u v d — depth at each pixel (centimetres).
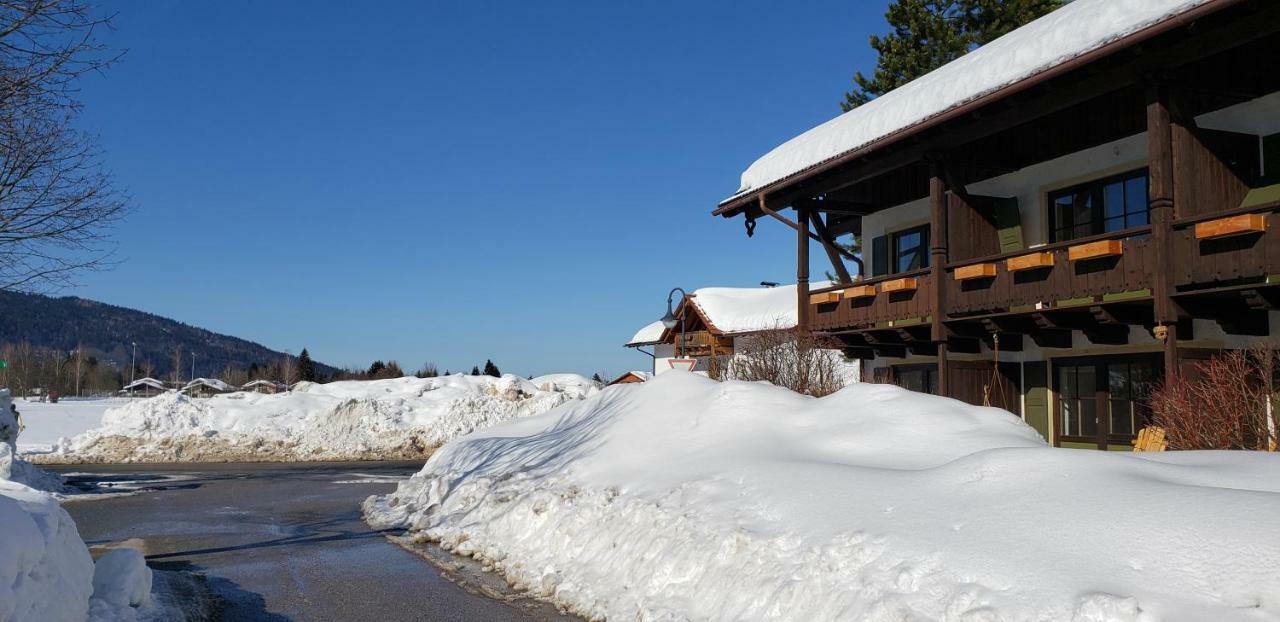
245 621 728
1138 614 426
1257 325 1179
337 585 867
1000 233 1542
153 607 738
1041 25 1439
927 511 614
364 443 3078
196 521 1358
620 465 1054
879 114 1562
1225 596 427
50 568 551
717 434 1041
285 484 1998
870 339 1681
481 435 1697
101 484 1977
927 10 3222
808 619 560
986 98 1253
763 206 1805
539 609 761
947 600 499
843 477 737
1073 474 602
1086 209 1440
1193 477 596
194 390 8194
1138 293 1184
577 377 4422
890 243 1878
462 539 1077
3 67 1013
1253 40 1034
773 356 1675
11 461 1733
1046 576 481
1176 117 1110
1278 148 1158
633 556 784
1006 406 1588
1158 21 1023
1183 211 1095
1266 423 927
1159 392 1103
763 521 709
